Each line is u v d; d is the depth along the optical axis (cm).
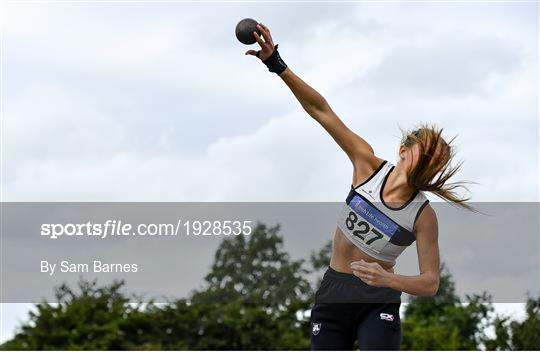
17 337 1945
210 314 1986
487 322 2081
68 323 1958
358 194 662
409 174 641
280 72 659
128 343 1959
